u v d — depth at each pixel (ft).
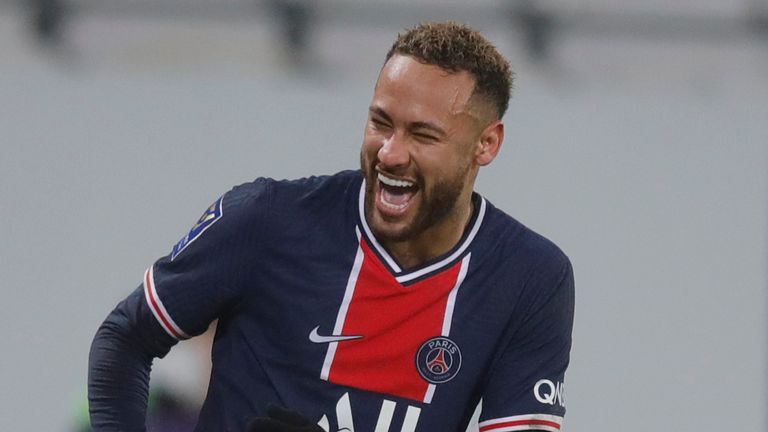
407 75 29.99
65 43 67.51
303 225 31.83
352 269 31.63
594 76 68.13
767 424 60.95
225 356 32.30
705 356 61.36
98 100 61.93
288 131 61.82
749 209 61.82
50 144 61.52
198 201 61.41
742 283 61.52
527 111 62.54
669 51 68.18
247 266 31.68
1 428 59.82
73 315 60.59
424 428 31.68
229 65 67.67
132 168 61.52
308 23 67.77
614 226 61.98
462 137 30.50
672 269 61.72
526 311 32.27
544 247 32.71
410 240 31.58
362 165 30.96
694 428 61.26
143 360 32.73
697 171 62.18
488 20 67.87
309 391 31.48
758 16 67.46
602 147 62.34
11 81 61.87
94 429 32.27
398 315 31.55
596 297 61.72
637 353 61.57
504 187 62.08
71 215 61.16
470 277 31.94
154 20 67.67
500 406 32.50
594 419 61.21
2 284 60.59
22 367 60.18
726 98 67.56
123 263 60.95
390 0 67.82
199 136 61.77
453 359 31.73
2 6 67.41
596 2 67.67
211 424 32.40
